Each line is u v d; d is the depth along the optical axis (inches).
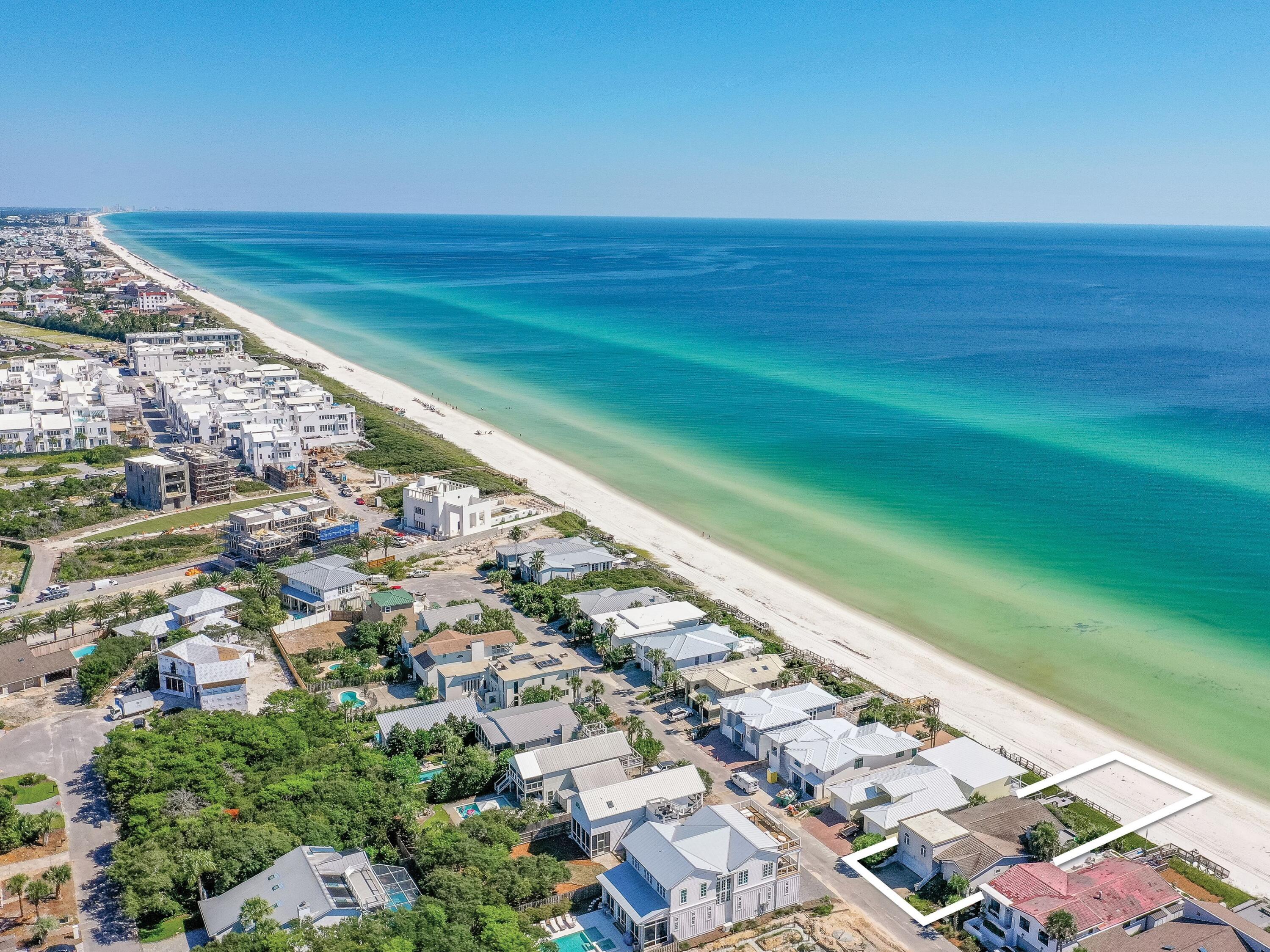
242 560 7657.5
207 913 3713.1
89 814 4510.3
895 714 5536.4
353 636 6446.9
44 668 5826.8
